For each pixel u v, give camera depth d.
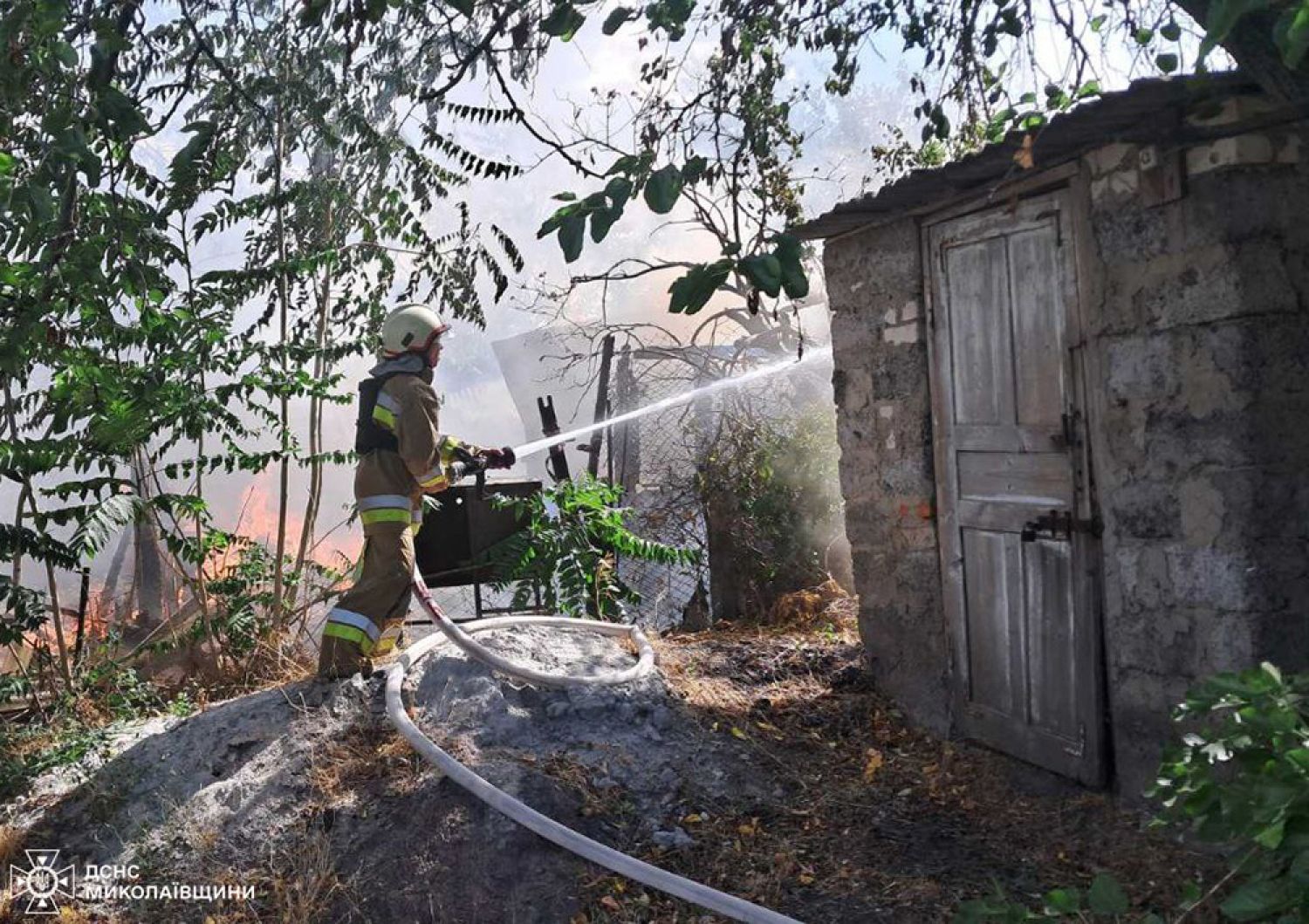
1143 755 4.68
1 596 6.12
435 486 5.61
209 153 7.04
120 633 7.77
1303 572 4.30
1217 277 4.29
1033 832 4.85
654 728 5.45
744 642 6.96
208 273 7.39
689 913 4.30
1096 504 4.89
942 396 5.75
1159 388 4.53
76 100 4.00
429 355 5.70
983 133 5.76
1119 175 4.64
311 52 7.64
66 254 4.63
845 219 6.07
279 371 7.79
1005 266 5.30
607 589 7.79
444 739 5.16
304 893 4.51
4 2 3.74
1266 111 4.19
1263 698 2.91
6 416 6.59
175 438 7.10
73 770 5.65
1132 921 4.11
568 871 4.50
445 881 4.48
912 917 4.24
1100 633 4.91
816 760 5.56
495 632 6.12
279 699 5.60
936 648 5.87
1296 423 4.31
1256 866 2.85
